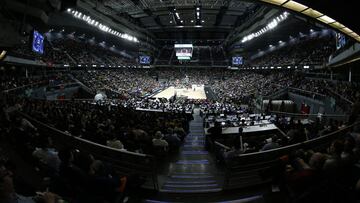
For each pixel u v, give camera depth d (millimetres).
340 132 7012
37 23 22156
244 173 5223
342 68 30594
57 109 12797
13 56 27328
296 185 3658
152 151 7090
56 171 4531
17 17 19750
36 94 27875
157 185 5113
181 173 6562
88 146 5785
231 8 42562
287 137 7957
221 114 18703
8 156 5570
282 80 43469
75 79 43031
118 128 9367
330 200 3090
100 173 4195
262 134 11102
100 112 13820
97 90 42812
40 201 3119
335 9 8969
